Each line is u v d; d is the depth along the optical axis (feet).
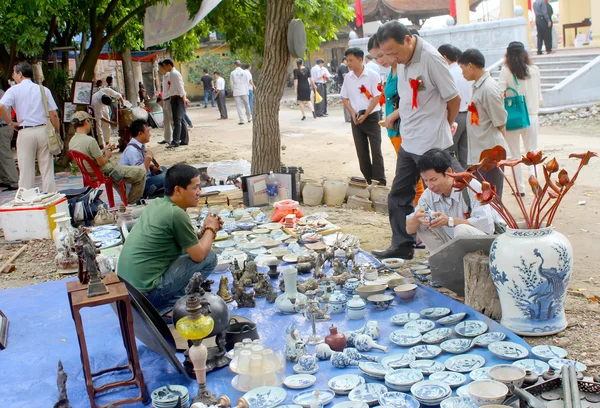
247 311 17.31
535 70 28.37
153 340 13.69
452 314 15.93
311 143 52.65
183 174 16.21
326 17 38.73
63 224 23.27
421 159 17.17
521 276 14.37
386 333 15.42
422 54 19.24
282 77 31.91
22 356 15.70
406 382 12.67
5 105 31.78
